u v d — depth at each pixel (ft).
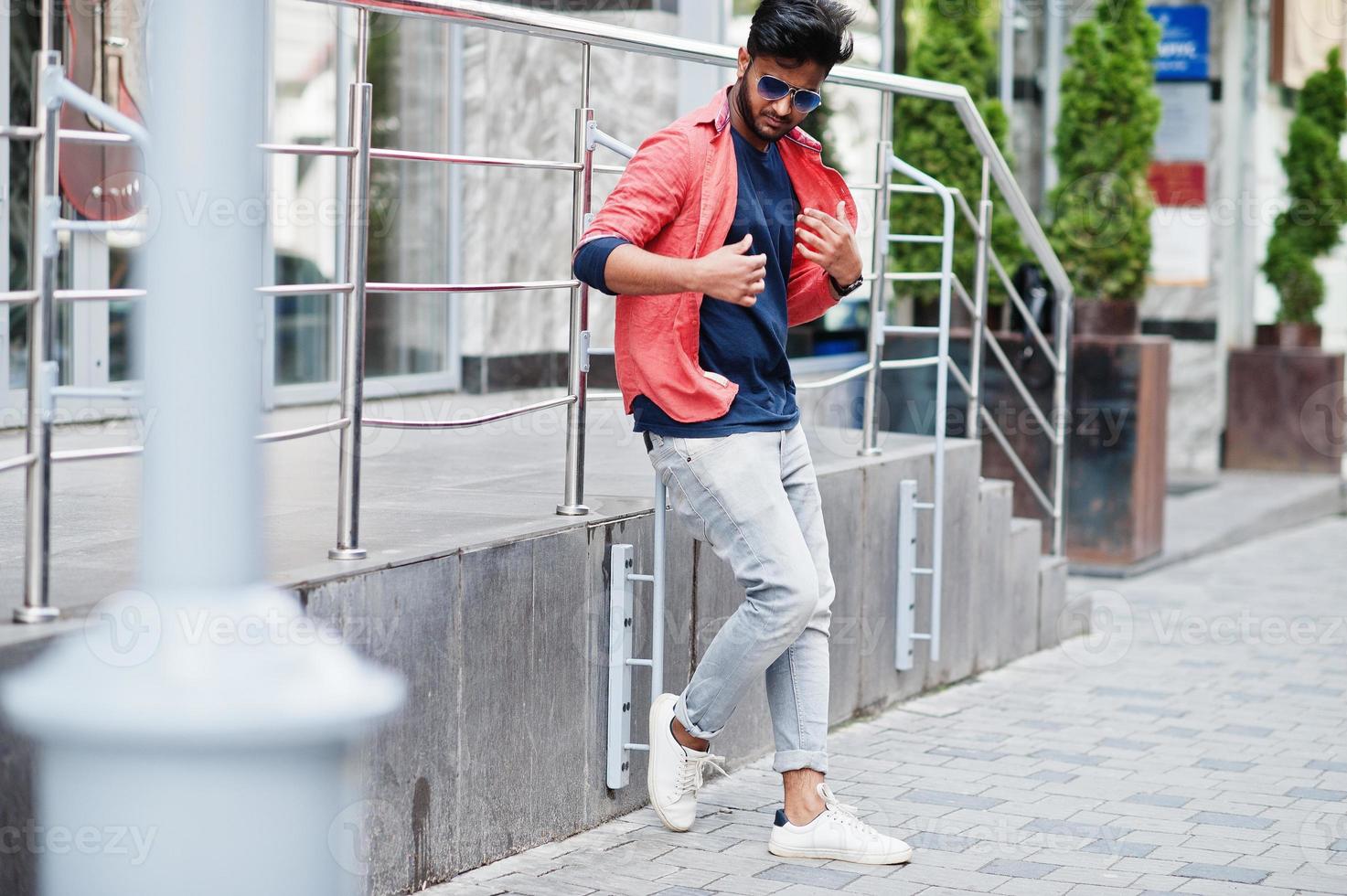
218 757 4.49
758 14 12.35
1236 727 19.44
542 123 27.40
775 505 12.83
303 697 4.55
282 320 25.21
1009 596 23.39
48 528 9.90
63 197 20.11
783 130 12.56
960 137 31.65
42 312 9.87
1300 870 13.60
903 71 35.60
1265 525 39.06
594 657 14.32
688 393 12.65
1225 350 47.29
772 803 15.43
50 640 9.38
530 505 15.14
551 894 12.41
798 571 12.82
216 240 4.91
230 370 4.91
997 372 31.17
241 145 4.91
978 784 16.40
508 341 27.48
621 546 14.46
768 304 12.95
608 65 27.40
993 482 23.27
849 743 18.13
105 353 21.59
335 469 18.22
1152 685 21.98
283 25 24.90
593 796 14.38
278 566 11.42
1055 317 25.39
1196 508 39.70
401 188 26.61
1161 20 43.75
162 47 4.93
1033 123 45.01
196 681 4.59
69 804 4.68
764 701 17.34
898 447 20.80
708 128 12.53
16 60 20.12
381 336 26.40
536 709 13.55
